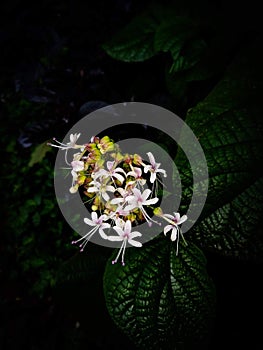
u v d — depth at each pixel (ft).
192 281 0.99
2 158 2.41
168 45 1.24
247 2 1.23
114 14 1.55
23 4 1.62
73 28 1.56
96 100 1.47
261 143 0.95
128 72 1.49
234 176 0.94
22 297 2.18
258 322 1.32
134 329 0.99
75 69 1.51
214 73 1.20
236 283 1.28
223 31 1.23
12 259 2.25
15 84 1.64
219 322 1.33
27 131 1.50
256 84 1.04
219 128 0.98
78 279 1.30
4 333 2.11
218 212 0.95
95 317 1.35
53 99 1.50
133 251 1.03
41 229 2.24
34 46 1.64
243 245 0.95
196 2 1.32
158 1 1.42
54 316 2.11
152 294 0.99
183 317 0.98
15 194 2.31
